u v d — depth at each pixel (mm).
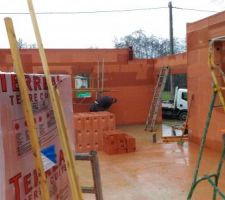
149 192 5965
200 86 9594
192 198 5523
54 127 2141
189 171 7137
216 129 8766
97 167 2518
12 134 1606
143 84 14805
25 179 1726
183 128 11109
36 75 1913
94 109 13188
